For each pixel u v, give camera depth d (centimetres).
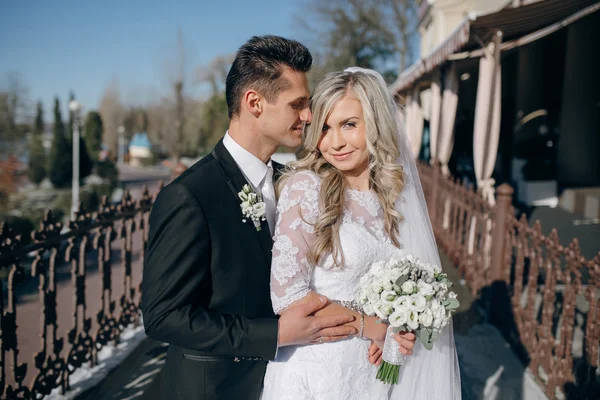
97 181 2720
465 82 1245
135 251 861
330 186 167
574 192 830
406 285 155
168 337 141
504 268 402
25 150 2973
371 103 170
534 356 328
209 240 150
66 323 502
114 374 335
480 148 556
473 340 385
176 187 149
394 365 167
